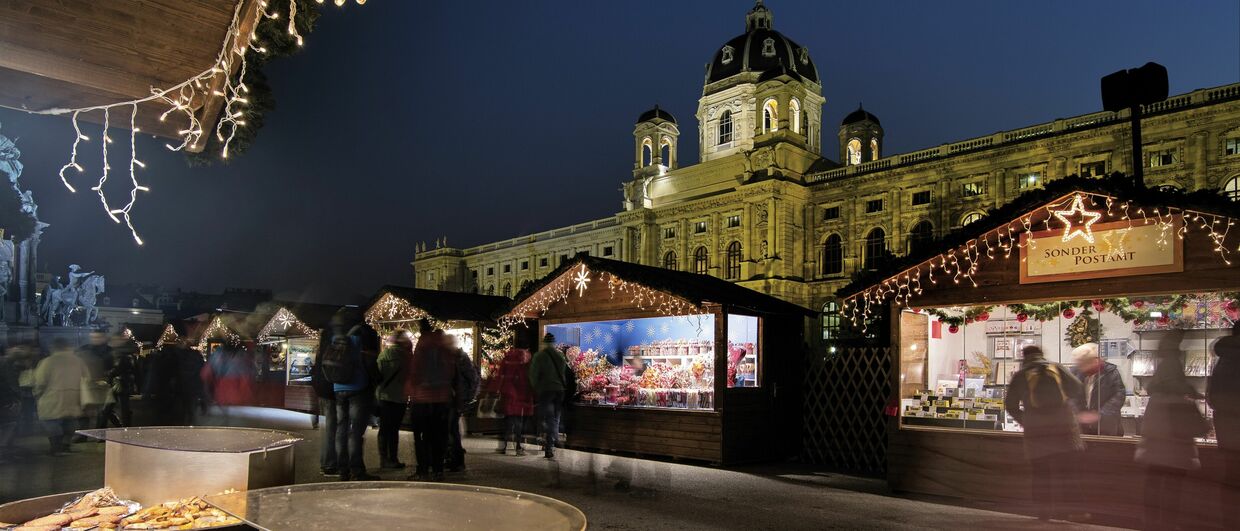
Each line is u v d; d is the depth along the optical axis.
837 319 51.47
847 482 11.16
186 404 15.43
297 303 21.83
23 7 3.40
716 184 60.28
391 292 19.11
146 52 3.90
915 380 10.78
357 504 3.60
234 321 25.16
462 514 3.42
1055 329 10.16
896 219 49.19
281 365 23.41
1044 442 8.19
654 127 66.56
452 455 11.26
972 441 9.84
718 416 12.59
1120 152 39.72
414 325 18.86
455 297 19.44
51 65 3.99
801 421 13.97
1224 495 7.48
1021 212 9.55
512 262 80.94
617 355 14.68
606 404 14.39
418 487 3.85
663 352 13.87
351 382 10.10
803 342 14.48
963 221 45.88
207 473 4.55
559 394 11.80
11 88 4.30
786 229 54.00
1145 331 9.37
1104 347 9.70
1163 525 7.62
